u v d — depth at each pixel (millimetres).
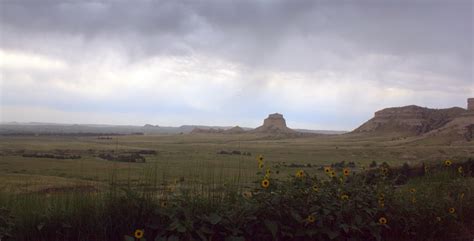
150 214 6105
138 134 197500
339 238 6270
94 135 158625
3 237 5566
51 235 5926
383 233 6879
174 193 6199
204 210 6047
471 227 7828
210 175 6832
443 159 11680
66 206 6082
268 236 6086
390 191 7277
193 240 5629
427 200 7488
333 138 165625
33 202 6125
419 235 7086
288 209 6133
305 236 6168
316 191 6414
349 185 6875
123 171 7152
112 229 6055
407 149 88250
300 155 66312
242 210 6020
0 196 6168
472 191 8594
